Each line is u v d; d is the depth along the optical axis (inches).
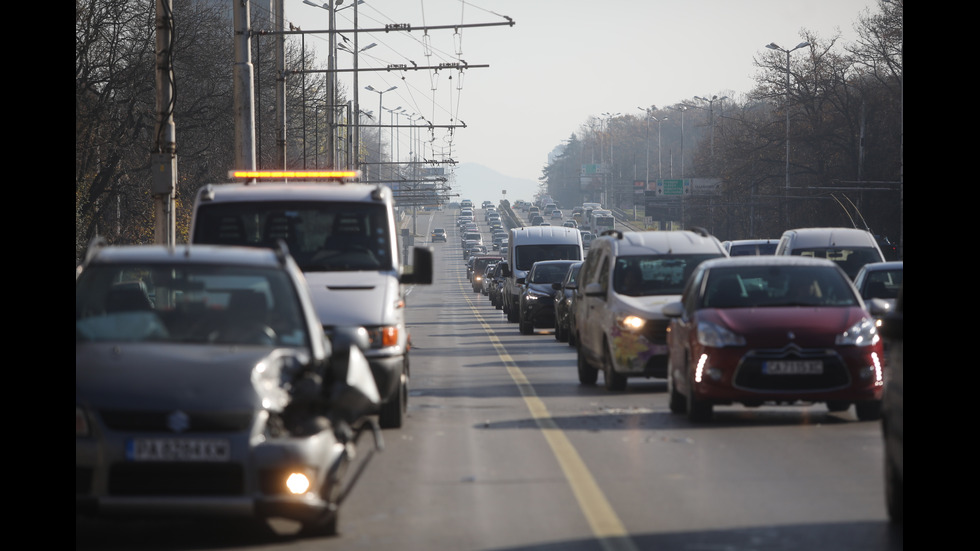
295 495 936.3
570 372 2805.1
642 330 2224.4
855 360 1722.4
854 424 1729.8
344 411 1008.9
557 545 954.1
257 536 1004.6
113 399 939.3
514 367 2962.6
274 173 1991.9
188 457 928.9
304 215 1814.7
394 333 1678.2
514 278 5684.1
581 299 2544.3
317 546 961.5
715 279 1884.8
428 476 1298.0
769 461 1380.4
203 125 6771.7
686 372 1796.3
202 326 1073.5
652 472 1310.3
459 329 5231.3
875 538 965.8
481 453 1466.5
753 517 1057.5
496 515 1081.4
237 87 3799.2
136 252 1141.7
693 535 986.1
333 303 1673.2
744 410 1948.8
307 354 1050.7
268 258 1139.3
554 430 1683.1
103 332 1067.3
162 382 953.5
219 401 941.2
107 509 924.6
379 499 1164.5
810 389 1715.1
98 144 6299.2
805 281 1879.9
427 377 2674.7
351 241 1804.9
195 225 1804.9
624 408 1982.0
